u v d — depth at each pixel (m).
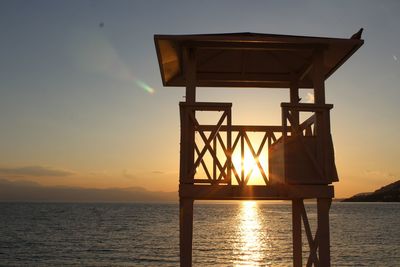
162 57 7.91
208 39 7.16
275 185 7.40
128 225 76.06
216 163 7.14
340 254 36.44
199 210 196.88
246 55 8.92
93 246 43.19
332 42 7.30
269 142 8.90
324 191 7.16
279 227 72.19
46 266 31.14
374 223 81.69
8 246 43.16
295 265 8.97
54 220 91.50
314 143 7.28
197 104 7.18
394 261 32.66
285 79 9.88
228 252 38.41
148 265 31.67
